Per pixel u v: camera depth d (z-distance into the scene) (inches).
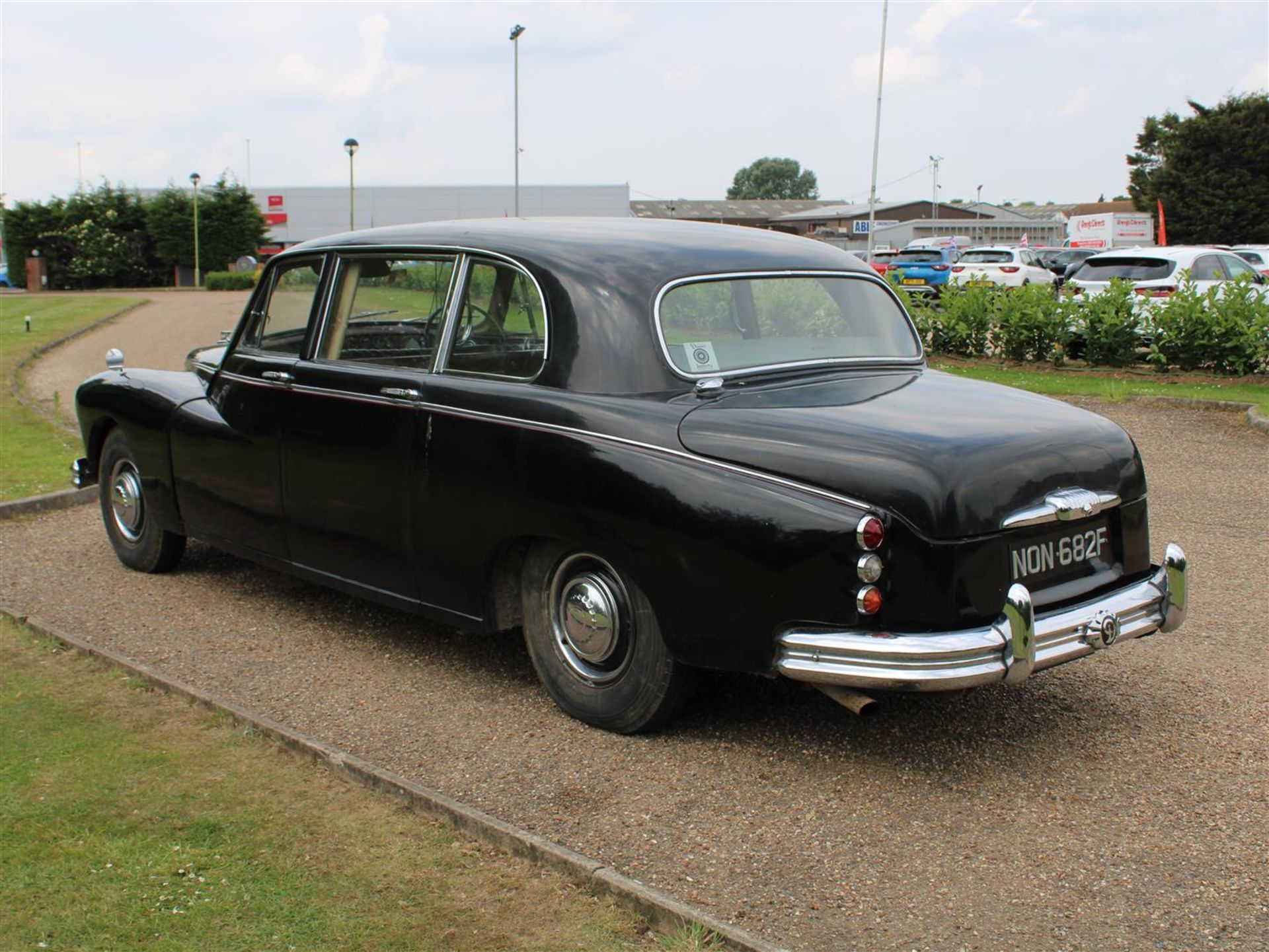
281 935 120.2
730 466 151.8
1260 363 573.9
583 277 171.0
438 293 187.9
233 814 145.3
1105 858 135.9
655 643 161.3
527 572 177.6
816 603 144.8
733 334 174.6
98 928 121.3
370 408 191.5
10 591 244.5
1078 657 153.0
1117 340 601.9
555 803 150.1
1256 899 127.1
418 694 187.8
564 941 119.5
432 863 134.0
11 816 144.6
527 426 169.3
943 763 161.2
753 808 148.3
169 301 1567.4
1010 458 149.6
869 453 145.8
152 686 187.6
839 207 4190.5
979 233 3737.7
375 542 194.1
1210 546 273.9
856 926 122.3
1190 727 172.7
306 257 213.0
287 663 202.2
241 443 218.2
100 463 264.1
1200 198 2048.5
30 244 2283.5
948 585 142.3
